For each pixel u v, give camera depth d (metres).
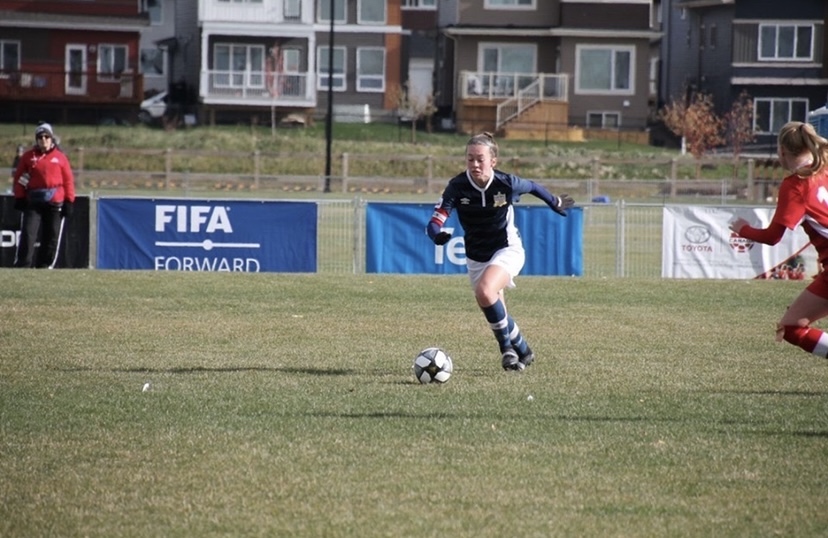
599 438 29.08
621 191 165.75
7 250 74.12
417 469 26.12
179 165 181.25
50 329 47.81
